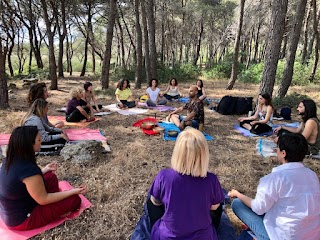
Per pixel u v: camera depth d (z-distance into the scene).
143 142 5.00
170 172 1.95
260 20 20.47
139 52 11.70
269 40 7.00
